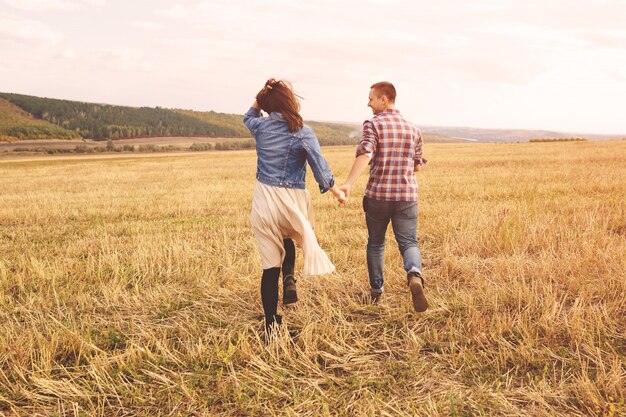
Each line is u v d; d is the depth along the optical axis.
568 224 6.46
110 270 5.29
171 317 3.90
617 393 2.49
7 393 2.76
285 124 3.20
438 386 2.71
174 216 9.88
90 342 3.30
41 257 6.15
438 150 43.06
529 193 10.48
